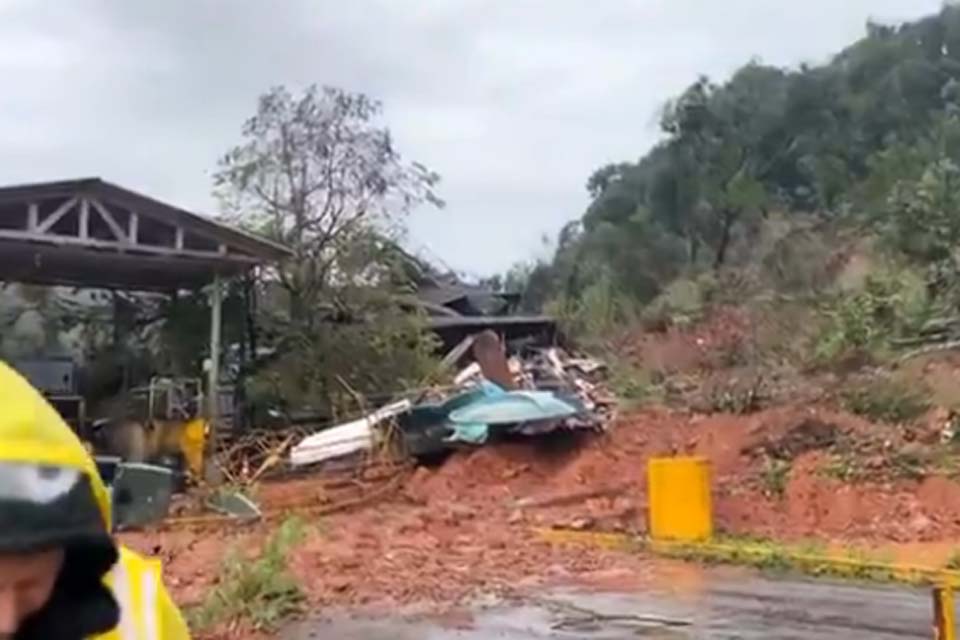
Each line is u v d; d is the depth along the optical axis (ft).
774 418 60.54
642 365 90.74
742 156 153.79
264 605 30.99
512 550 42.29
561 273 172.14
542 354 107.04
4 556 3.45
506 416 65.21
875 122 155.02
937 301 82.17
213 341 73.56
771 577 36.81
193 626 29.27
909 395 62.08
